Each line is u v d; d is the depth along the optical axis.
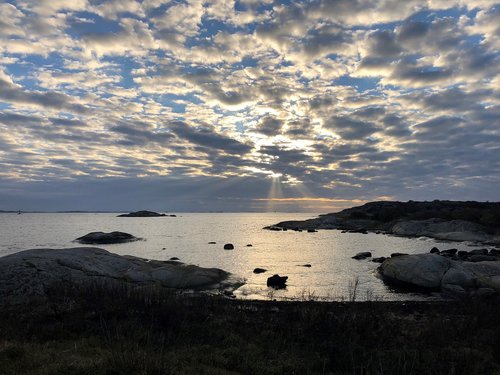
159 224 157.75
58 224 152.50
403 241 65.94
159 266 26.86
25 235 86.50
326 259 42.53
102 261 24.52
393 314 17.27
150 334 10.92
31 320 12.45
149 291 15.50
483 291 23.44
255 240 71.25
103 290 15.78
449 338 12.31
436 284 25.73
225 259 43.09
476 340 12.05
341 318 13.50
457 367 9.43
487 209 86.94
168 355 9.56
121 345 9.59
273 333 12.51
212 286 25.36
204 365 9.23
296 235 85.00
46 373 7.81
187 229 117.00
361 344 11.23
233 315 15.04
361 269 35.09
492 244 58.09
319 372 9.31
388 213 105.75
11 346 9.45
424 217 91.19
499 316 14.53
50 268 20.06
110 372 7.89
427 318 16.45
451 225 74.81
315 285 27.55
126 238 70.56
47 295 16.48
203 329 12.29
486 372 9.44
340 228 104.69
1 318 12.95
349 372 9.29
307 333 12.20
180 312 13.09
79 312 12.96
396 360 9.83
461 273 25.73
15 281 18.08
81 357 8.91
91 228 121.12
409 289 26.27
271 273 32.81
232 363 9.52
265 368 9.27
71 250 24.91
